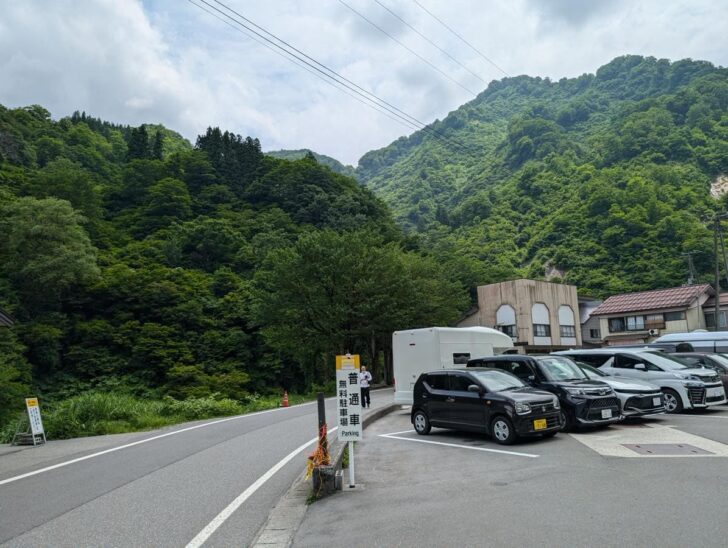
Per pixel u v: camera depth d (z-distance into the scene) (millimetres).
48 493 7570
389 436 12211
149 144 104562
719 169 86250
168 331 42094
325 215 74938
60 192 60312
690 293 39531
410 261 43312
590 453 8586
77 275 41125
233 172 90000
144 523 5883
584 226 79688
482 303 49969
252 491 7234
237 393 37906
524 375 12070
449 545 4707
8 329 33281
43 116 104500
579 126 148000
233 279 52562
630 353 14828
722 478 6480
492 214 101125
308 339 35312
